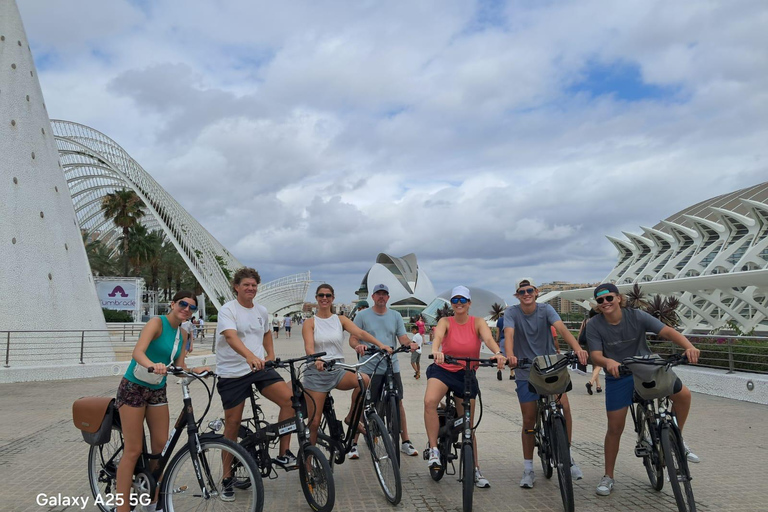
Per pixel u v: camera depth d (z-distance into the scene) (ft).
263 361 13.80
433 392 15.26
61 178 57.82
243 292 15.03
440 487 15.93
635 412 16.85
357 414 16.47
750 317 147.84
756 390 31.71
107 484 13.62
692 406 30.42
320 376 16.12
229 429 15.11
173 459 12.06
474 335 15.78
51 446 21.02
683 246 209.77
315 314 17.49
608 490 14.97
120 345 85.51
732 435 22.80
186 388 12.43
